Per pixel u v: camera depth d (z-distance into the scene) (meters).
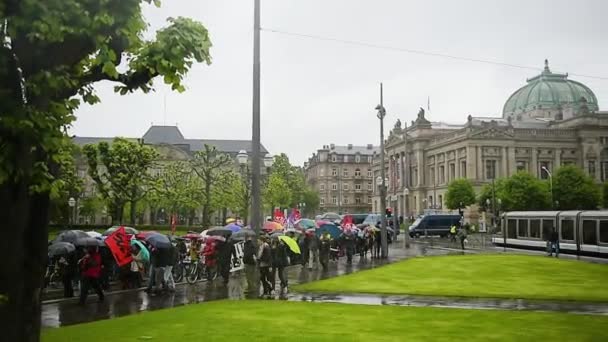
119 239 22.44
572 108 171.88
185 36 9.45
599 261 40.53
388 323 16.27
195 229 86.38
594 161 147.62
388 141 183.75
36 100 8.02
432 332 14.88
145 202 95.12
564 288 25.20
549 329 15.35
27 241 8.27
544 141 147.12
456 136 147.88
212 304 20.36
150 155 71.50
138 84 9.63
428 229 88.12
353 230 44.72
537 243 51.56
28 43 8.07
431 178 162.62
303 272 33.81
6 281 8.00
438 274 30.73
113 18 8.25
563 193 114.31
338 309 19.05
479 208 119.44
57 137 7.78
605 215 42.31
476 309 19.14
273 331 14.96
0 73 7.61
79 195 95.31
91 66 9.92
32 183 7.89
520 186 111.88
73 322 17.50
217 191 82.06
